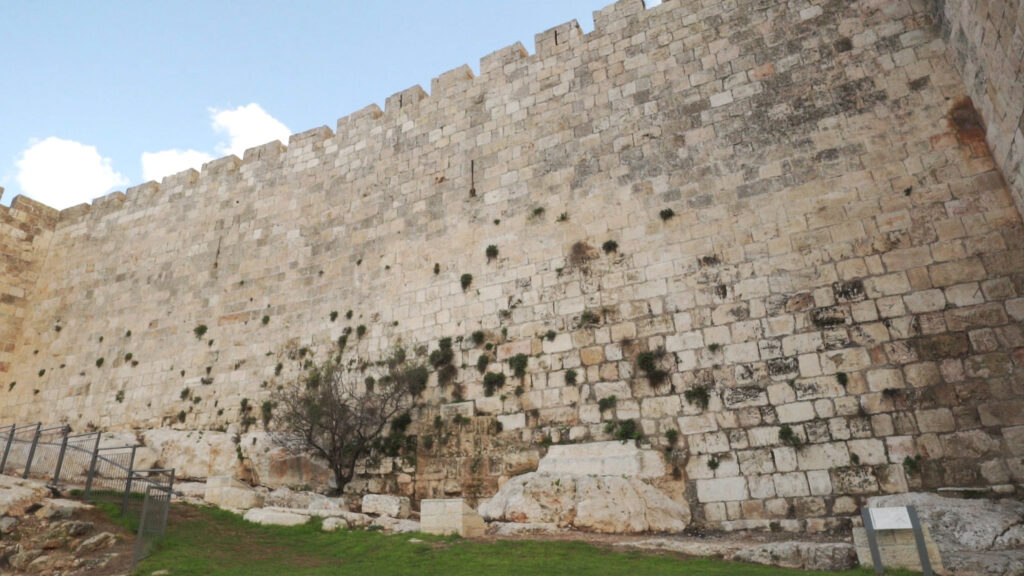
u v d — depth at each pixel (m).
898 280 14.89
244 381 22.83
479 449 17.89
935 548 9.52
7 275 29.52
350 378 20.98
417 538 12.93
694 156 18.52
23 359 28.48
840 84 17.28
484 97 23.44
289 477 19.66
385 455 18.94
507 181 21.39
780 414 14.91
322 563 11.42
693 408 15.82
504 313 19.45
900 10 17.20
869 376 14.41
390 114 25.55
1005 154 13.99
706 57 19.58
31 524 12.00
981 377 13.47
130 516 13.41
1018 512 11.59
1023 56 11.68
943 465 13.18
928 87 16.16
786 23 18.73
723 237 17.20
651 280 17.67
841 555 10.46
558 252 19.41
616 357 17.23
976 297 14.05
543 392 17.81
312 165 26.28
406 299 21.42
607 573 9.88
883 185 15.82
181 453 21.50
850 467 13.89
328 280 23.34
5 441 19.34
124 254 28.86
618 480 14.80
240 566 10.94
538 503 14.73
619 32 21.52
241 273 25.33
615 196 19.22
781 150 17.38
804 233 16.27
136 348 25.91
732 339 16.06
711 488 14.88
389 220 23.25
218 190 27.98
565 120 21.22
